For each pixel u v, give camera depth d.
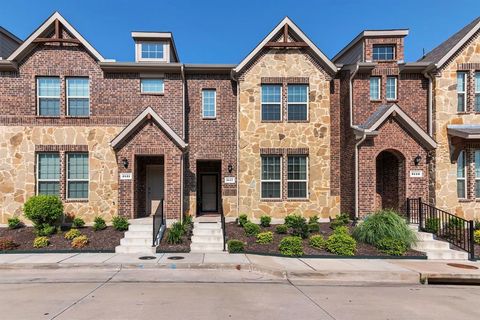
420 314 6.04
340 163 15.52
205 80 15.68
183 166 15.23
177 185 13.82
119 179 13.87
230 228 13.55
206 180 16.62
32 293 7.03
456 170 14.18
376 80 15.27
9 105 14.32
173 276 8.50
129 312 5.91
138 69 14.82
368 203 13.70
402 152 13.80
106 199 14.30
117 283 7.83
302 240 12.02
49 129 14.36
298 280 8.38
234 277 8.52
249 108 14.91
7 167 14.14
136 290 7.26
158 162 15.45
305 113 15.11
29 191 14.16
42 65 14.53
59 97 14.62
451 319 5.82
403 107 15.11
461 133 13.48
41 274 8.67
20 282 7.91
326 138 15.02
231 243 11.03
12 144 14.23
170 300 6.59
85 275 8.56
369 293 7.32
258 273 8.95
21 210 14.05
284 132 14.95
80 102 14.74
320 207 14.90
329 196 15.01
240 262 9.51
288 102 15.08
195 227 12.93
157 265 9.29
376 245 11.08
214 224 13.50
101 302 6.45
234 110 15.72
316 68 15.09
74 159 14.54
